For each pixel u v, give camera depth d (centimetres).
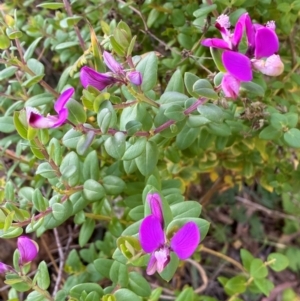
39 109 28
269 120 25
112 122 20
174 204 22
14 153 33
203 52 29
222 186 38
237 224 45
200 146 27
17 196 28
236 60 18
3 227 21
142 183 27
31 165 28
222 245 44
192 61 29
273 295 42
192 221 18
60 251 34
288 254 43
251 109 26
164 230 19
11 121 28
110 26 28
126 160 23
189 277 42
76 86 31
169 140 26
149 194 18
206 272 42
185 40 29
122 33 20
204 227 19
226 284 29
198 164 32
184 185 33
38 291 22
